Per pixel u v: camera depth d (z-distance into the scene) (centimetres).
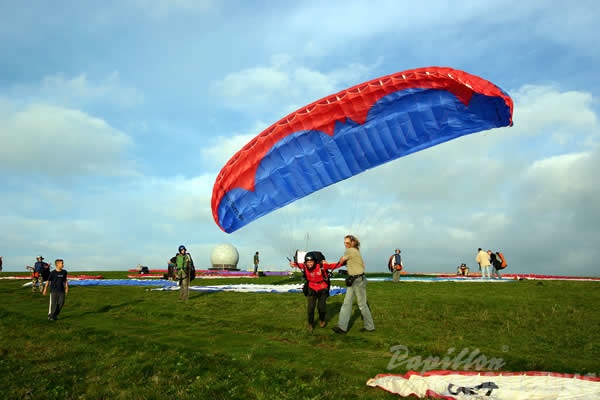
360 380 658
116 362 779
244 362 761
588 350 859
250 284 2548
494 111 1246
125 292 2098
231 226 1606
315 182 1483
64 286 1368
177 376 686
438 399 553
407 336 988
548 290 1764
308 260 1099
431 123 1356
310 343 934
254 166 1480
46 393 619
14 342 976
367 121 1384
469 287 1948
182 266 1722
